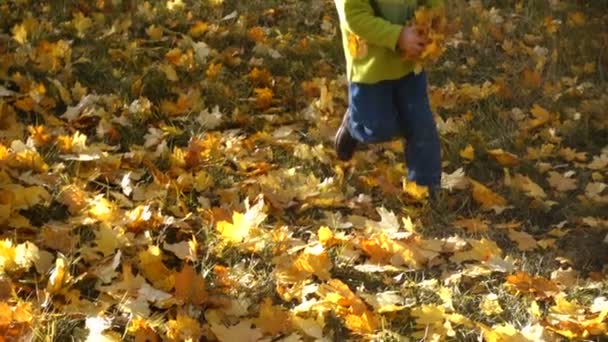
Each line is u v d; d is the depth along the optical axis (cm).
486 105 479
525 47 546
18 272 290
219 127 441
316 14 580
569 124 457
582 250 347
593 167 419
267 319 278
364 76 360
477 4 603
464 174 404
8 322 256
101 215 328
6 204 323
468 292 314
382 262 328
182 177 368
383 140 371
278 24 567
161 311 284
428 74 514
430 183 377
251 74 488
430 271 329
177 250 317
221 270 305
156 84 465
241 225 326
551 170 420
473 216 377
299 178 387
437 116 457
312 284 307
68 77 452
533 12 593
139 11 541
